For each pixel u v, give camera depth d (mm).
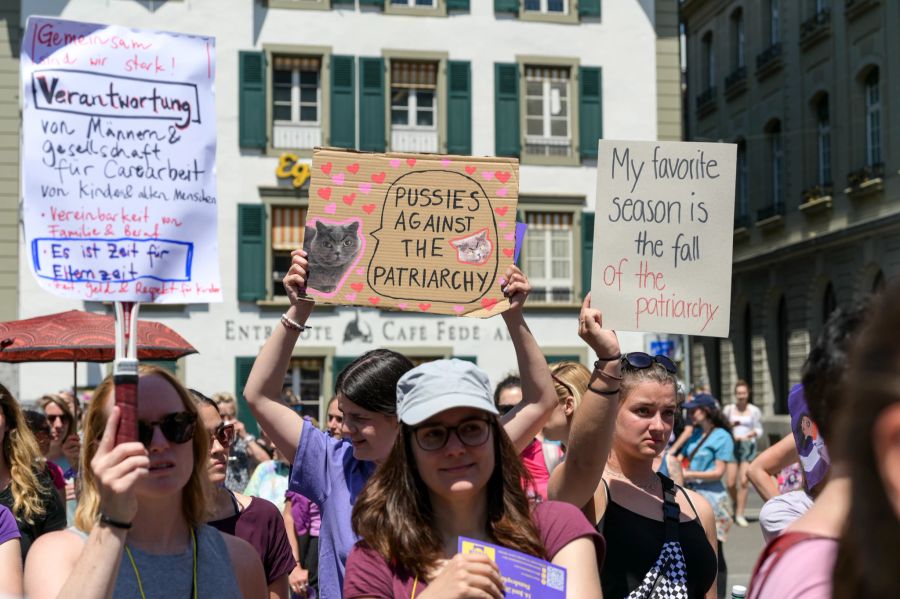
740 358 36188
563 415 5035
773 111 32969
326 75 24156
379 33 24422
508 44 24859
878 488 1454
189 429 3125
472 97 24672
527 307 24531
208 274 3725
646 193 4609
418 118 24750
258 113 23766
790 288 32125
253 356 23469
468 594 2705
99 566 2670
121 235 3652
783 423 31578
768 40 33406
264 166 23828
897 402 1422
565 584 2881
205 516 3285
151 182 3693
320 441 4113
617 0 25281
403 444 3092
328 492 4047
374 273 4305
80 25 3664
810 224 30750
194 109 3756
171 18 23562
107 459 2721
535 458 5551
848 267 28656
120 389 2789
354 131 24203
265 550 4574
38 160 3590
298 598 7031
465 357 24391
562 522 3121
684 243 4594
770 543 1886
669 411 4039
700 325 4559
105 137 3666
